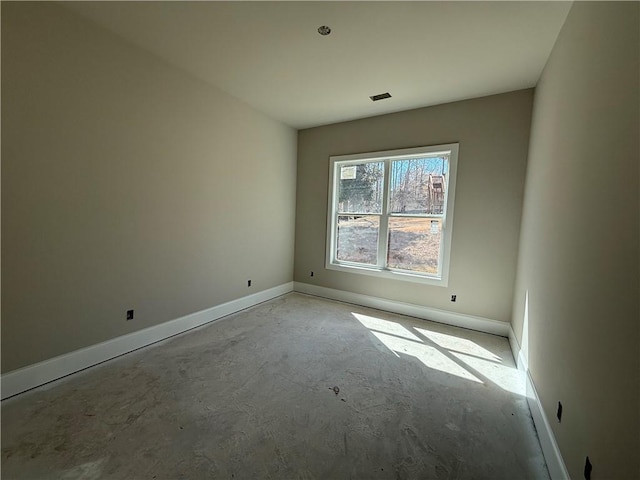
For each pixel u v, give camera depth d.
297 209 4.72
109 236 2.37
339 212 4.41
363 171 4.15
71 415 1.73
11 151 1.83
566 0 1.75
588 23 1.46
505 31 2.08
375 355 2.64
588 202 1.31
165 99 2.70
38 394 1.92
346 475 1.39
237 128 3.52
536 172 2.47
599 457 1.02
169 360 2.45
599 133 1.24
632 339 0.86
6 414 1.72
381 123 3.87
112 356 2.44
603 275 1.10
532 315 2.19
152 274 2.72
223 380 2.17
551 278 1.79
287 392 2.04
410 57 2.48
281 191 4.38
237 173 3.59
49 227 2.02
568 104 1.72
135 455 1.46
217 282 3.44
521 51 2.31
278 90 3.21
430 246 3.67
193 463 1.42
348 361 2.52
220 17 2.04
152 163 2.64
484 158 3.22
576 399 1.26
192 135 2.99
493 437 1.67
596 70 1.32
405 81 2.91
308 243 4.65
